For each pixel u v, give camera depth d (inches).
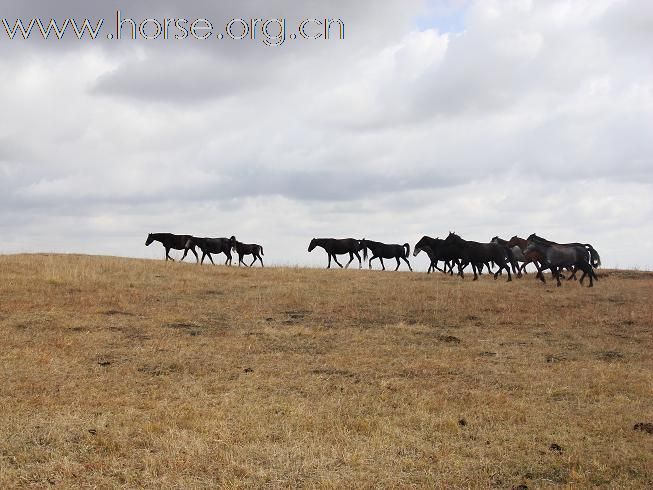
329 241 1475.1
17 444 357.4
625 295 951.0
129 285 968.9
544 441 378.6
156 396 465.1
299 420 409.7
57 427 385.1
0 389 470.9
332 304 868.6
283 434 384.5
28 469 325.4
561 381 511.8
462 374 535.8
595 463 339.9
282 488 310.2
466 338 681.0
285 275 1131.9
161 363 559.5
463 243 1143.0
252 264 1565.0
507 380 516.1
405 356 597.9
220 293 941.2
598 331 715.4
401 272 1258.6
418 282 1074.1
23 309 772.6
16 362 548.1
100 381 500.4
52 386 482.6
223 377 519.8
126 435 375.2
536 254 1059.9
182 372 535.2
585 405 451.8
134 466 333.4
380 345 643.5
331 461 342.3
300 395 473.4
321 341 658.8
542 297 928.3
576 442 374.6
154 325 720.3
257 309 830.5
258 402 452.8
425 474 329.7
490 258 1120.8
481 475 328.5
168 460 338.0
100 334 665.6
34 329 682.2
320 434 386.3
